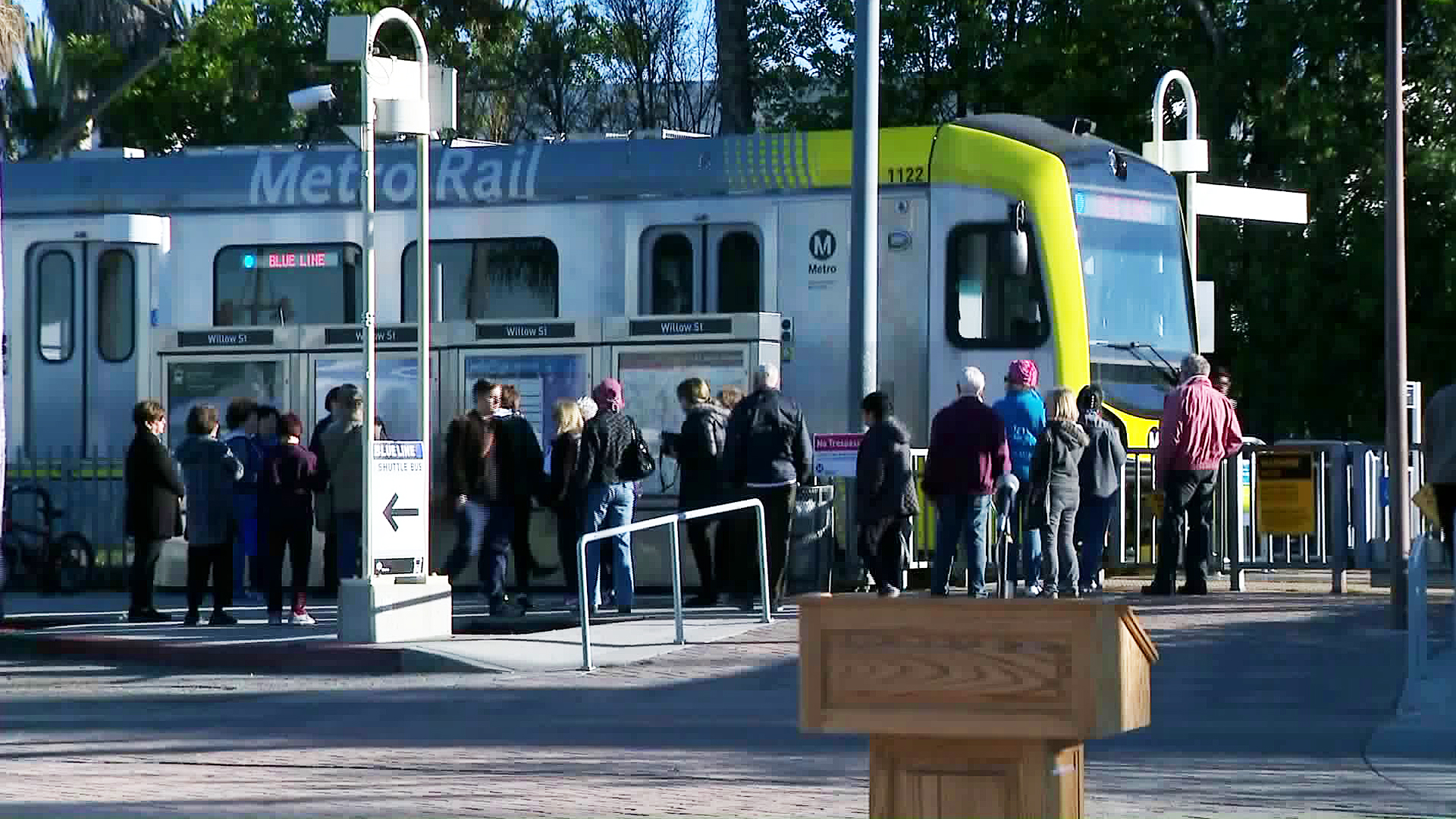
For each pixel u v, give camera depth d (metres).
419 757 40.28
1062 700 19.03
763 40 144.75
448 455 66.19
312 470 66.06
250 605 75.75
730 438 66.75
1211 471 68.12
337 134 160.75
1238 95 122.38
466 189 82.12
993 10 133.12
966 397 62.31
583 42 173.00
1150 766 37.62
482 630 65.81
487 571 66.44
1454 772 36.66
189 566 66.81
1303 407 123.06
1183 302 80.69
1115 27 124.75
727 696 49.25
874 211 69.12
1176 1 126.31
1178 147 83.50
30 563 83.12
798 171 77.50
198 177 85.38
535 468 66.88
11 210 87.19
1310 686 48.16
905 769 19.77
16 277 87.00
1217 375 73.50
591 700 49.12
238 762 39.97
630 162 80.06
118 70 161.12
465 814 33.09
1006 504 64.19
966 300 75.75
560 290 80.62
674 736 42.94
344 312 83.12
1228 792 34.62
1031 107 126.69
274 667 58.19
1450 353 121.44
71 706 50.66
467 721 46.00
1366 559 70.31
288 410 78.56
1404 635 56.81
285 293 84.00
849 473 69.12
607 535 57.50
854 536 72.69
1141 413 77.25
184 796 35.41
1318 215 119.19
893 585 65.12
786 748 40.78
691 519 66.75
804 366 77.31
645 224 79.62
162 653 60.09
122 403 85.44
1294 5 119.25
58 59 160.88
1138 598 67.25
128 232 83.00
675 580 58.94
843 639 19.66
